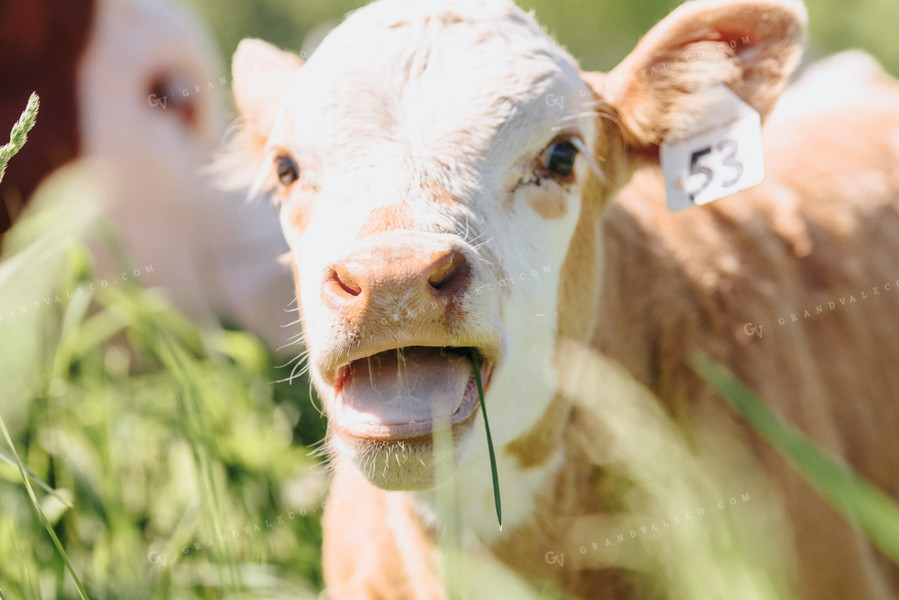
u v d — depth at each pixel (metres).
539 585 4.53
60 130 7.75
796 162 6.21
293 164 4.21
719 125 4.54
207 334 6.29
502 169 4.04
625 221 5.11
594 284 4.64
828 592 4.78
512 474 4.41
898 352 6.02
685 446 4.63
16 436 4.83
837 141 6.47
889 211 6.26
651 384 4.97
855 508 2.66
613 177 4.79
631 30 18.25
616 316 4.89
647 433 4.30
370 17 4.35
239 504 5.23
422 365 3.61
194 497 4.91
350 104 4.05
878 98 7.34
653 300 5.00
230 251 8.01
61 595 4.33
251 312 8.02
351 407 3.53
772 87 4.48
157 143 7.88
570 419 4.58
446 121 4.01
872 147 6.48
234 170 5.28
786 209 5.78
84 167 7.59
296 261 4.26
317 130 4.06
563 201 4.26
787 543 4.52
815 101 7.84
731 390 2.94
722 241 5.34
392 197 3.80
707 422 4.79
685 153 4.64
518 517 4.50
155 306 5.40
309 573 5.24
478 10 4.35
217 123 8.33
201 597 4.62
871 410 5.82
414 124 4.02
